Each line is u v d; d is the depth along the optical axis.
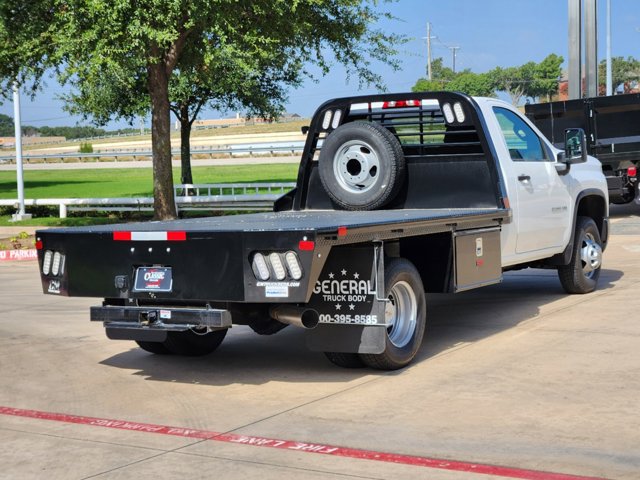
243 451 5.07
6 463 4.99
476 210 8.16
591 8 26.44
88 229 6.87
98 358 7.84
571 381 6.36
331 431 5.40
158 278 6.48
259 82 32.16
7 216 27.36
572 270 10.09
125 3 16.12
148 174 52.12
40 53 18.53
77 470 4.84
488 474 4.55
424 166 8.57
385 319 6.52
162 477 4.67
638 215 20.77
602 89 126.56
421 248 7.40
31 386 6.84
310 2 17.83
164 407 6.12
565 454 4.82
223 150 53.88
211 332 7.87
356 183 8.39
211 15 16.94
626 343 7.54
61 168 62.66
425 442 5.11
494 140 8.44
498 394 6.09
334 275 6.61
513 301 10.10
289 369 7.19
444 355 7.43
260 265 6.08
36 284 13.35
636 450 4.85
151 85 19.78
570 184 9.86
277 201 9.27
